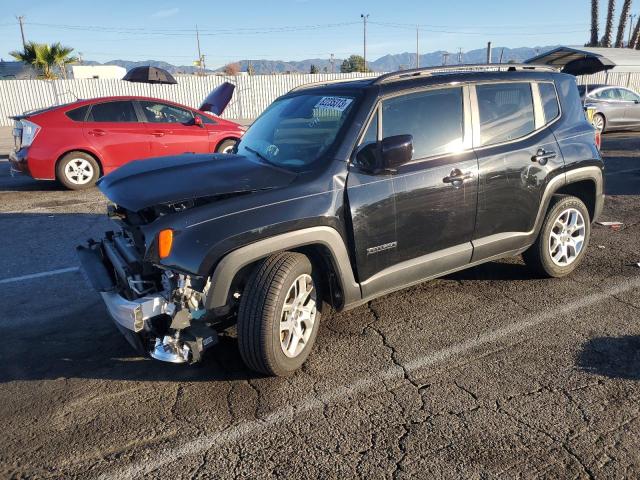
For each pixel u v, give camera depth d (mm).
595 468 2697
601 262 5590
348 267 3688
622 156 12414
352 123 3781
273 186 3504
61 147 9516
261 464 2791
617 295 4746
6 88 26875
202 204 3381
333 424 3098
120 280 3719
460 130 4223
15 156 9656
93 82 27844
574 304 4586
